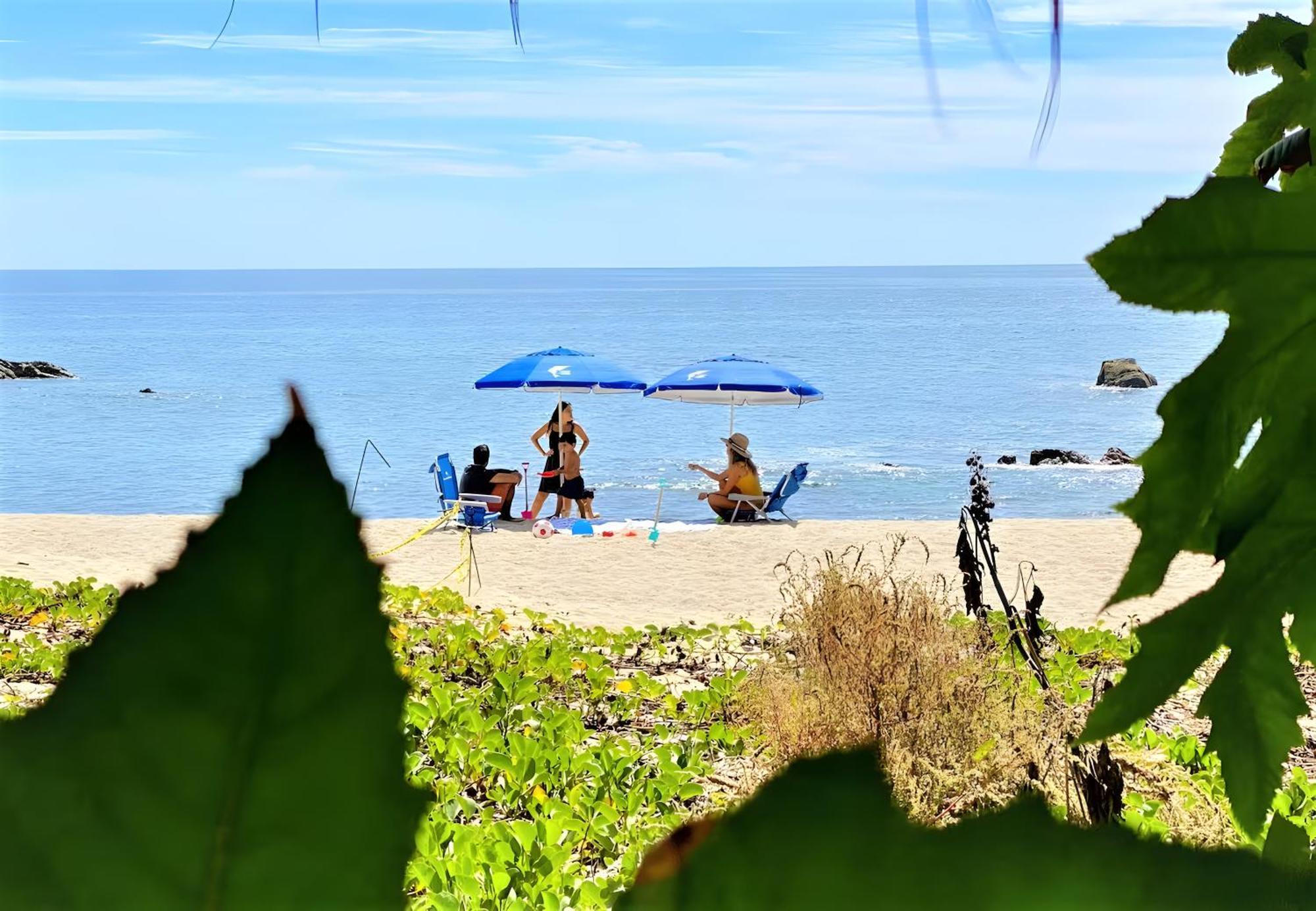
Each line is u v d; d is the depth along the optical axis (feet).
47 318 541.75
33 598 35.04
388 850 0.80
